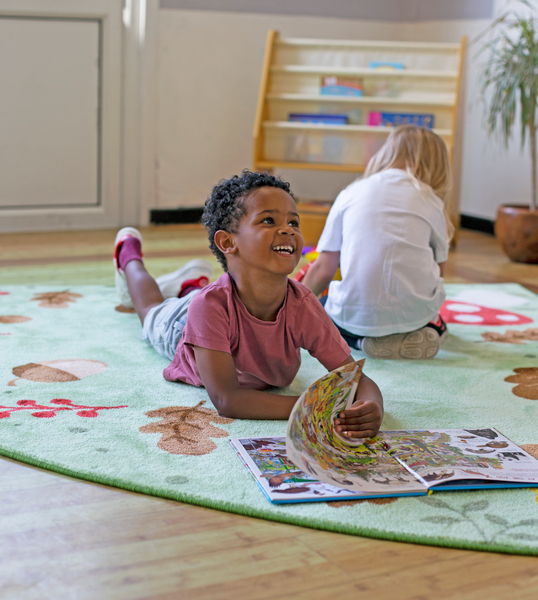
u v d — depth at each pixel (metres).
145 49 3.43
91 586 0.81
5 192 3.35
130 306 2.03
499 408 1.39
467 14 3.68
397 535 0.92
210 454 1.13
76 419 1.25
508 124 2.95
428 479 1.04
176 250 3.03
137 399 1.36
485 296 2.39
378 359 1.72
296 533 0.93
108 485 1.03
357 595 0.81
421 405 1.39
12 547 0.87
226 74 3.65
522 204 3.25
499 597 0.81
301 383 1.51
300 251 1.22
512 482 1.05
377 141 3.26
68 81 3.37
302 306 1.30
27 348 1.65
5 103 3.27
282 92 3.35
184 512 0.97
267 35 3.70
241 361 1.32
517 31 3.33
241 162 3.80
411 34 4.00
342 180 3.94
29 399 1.34
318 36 3.81
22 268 2.55
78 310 2.01
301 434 1.02
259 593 0.80
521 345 1.85
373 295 1.66
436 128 3.23
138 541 0.90
